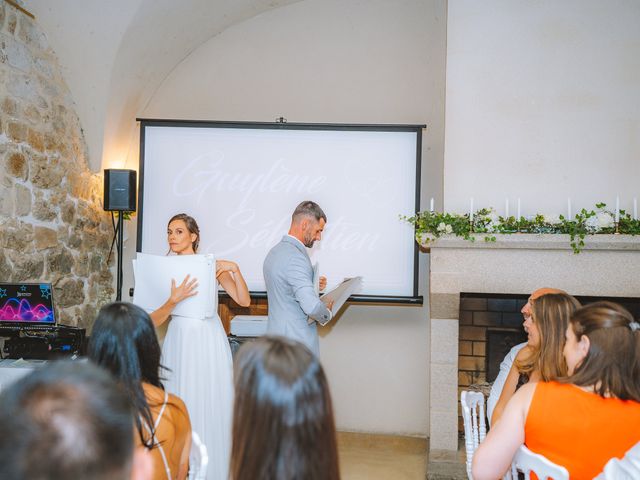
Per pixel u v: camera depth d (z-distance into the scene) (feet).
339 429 14.70
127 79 13.87
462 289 11.94
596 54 12.03
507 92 12.24
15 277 11.25
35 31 12.02
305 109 14.85
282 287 10.03
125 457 2.10
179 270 9.81
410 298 13.60
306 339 10.11
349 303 14.51
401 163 13.74
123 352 5.03
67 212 13.05
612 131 11.97
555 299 6.49
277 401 3.36
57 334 9.86
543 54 12.17
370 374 14.66
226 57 15.11
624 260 11.48
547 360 6.39
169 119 14.52
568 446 5.04
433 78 14.44
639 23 11.94
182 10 13.41
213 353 9.89
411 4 14.53
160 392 5.24
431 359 12.53
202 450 5.34
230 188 14.14
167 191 14.21
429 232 11.83
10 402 2.07
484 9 12.35
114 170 13.20
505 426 5.27
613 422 4.98
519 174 12.17
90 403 2.09
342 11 14.76
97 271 14.46
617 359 5.06
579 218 11.41
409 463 12.86
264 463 3.36
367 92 14.66
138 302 10.19
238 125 14.03
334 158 13.91
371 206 13.80
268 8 14.85
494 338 13.25
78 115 13.52
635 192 11.89
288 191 14.02
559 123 12.10
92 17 12.42
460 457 12.30
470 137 12.30
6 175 10.98
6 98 10.99
